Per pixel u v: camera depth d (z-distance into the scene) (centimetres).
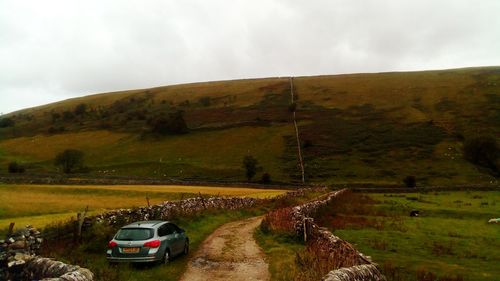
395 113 14838
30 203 4131
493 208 5047
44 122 18212
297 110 16038
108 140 14462
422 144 12000
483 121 13200
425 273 1906
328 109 15925
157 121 14812
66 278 1163
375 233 3070
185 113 17288
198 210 3712
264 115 15738
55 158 12044
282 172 10706
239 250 2294
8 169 10819
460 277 1856
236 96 19250
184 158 12125
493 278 1875
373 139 12656
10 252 1647
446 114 14200
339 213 4400
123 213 2541
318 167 10875
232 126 14775
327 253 1775
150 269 1792
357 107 15888
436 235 3080
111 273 1617
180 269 1833
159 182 8431
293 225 2803
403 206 5256
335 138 12938
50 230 2112
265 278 1673
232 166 11281
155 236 1877
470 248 2602
